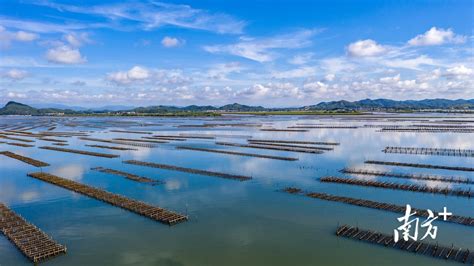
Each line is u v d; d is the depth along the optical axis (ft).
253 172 261.24
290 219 162.81
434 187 203.72
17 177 258.98
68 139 526.98
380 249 129.90
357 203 178.91
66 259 128.88
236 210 176.35
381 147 378.53
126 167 289.74
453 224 149.28
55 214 175.22
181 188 218.18
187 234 148.87
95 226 158.61
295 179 236.02
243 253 131.75
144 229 154.30
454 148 363.15
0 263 125.90
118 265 124.88
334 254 128.47
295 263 123.75
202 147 404.16
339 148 375.86
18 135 609.01
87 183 237.04
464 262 118.11
